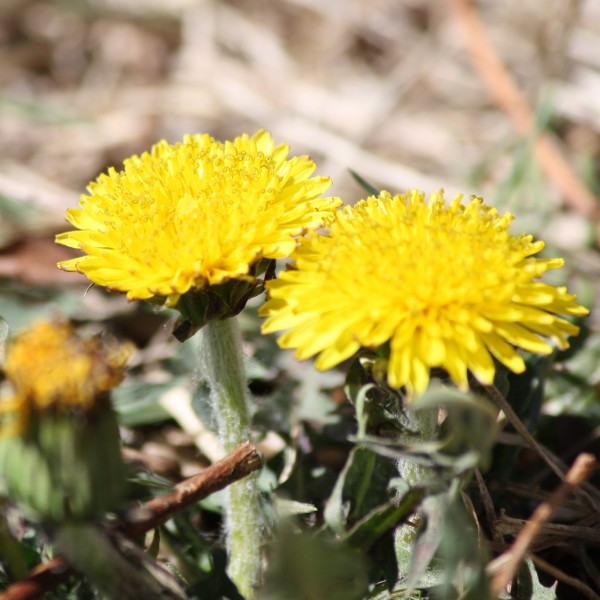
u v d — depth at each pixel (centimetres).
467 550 28
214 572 30
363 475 29
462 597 29
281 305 29
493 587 29
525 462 35
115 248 30
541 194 42
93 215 30
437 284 28
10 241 42
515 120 49
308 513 32
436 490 29
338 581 28
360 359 29
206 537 32
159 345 39
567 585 32
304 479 33
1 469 28
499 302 29
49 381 27
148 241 29
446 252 29
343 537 29
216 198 30
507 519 31
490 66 50
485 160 48
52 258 42
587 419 35
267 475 33
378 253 29
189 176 30
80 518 28
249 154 30
